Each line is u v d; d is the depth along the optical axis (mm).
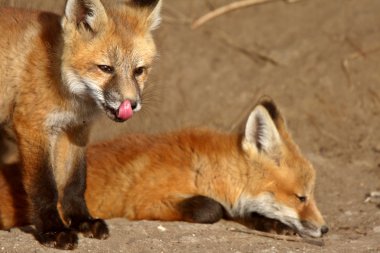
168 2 21859
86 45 10352
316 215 12383
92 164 12750
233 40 20734
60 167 11188
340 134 17500
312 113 18266
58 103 10539
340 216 13164
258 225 12430
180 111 18141
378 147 16797
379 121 17891
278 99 18641
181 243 10711
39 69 10500
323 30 20859
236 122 17297
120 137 13570
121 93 10219
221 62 20000
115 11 10984
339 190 14562
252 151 12633
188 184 12539
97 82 10344
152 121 17453
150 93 16766
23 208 11852
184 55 20047
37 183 10500
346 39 20297
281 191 12555
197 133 13172
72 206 11141
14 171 12094
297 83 19141
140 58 10609
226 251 10516
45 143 10570
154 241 10570
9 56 10695
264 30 21141
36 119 10492
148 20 10977
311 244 11391
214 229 11711
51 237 10172
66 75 10383
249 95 18750
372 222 12750
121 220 11977
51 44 10641
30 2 15430
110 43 10391
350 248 11125
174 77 19266
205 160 12672
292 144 13000
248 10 22062
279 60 19969
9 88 10656
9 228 11570
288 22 21438
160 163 12602
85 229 10781
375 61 19531
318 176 15242
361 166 15898
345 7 21688
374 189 14586
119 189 12492
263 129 12617
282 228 12211
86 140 11375
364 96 18625
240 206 12688
